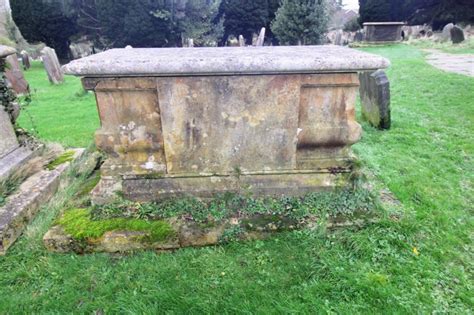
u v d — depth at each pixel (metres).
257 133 2.32
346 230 2.22
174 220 2.24
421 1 21.81
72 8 20.02
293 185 2.45
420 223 2.34
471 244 2.18
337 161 2.47
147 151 2.38
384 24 16.44
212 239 2.17
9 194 2.64
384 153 3.61
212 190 2.42
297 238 2.17
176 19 18.89
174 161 2.37
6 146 2.93
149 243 2.13
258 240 2.20
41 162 3.19
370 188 2.53
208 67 2.03
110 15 18.88
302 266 1.97
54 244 2.13
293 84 2.20
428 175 3.10
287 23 15.44
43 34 20.02
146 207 2.35
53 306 1.78
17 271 2.02
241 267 1.99
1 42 13.62
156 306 1.73
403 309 1.68
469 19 20.17
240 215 2.28
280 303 1.73
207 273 1.95
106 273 1.98
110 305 1.76
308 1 15.02
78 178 2.85
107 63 2.03
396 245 2.12
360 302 1.73
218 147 2.35
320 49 2.87
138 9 18.30
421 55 11.67
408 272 1.92
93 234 2.12
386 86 4.17
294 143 2.36
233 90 2.20
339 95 2.28
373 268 1.95
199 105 2.23
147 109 2.26
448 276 1.90
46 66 9.53
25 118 5.87
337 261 1.99
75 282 1.93
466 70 8.09
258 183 2.44
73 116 5.99
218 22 21.81
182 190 2.42
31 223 2.48
